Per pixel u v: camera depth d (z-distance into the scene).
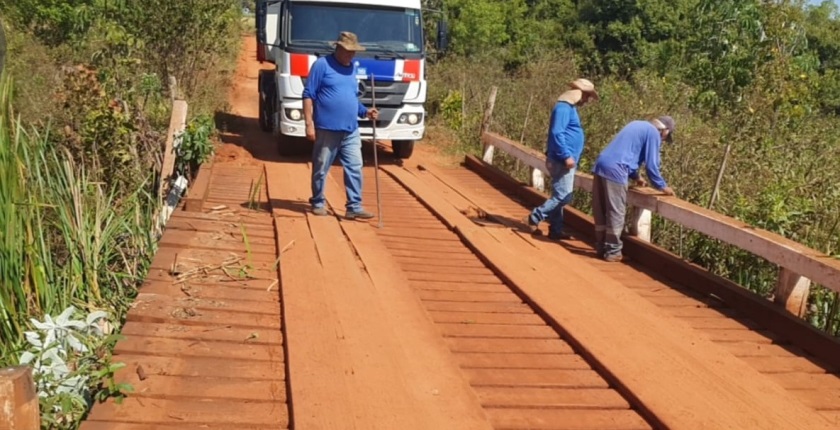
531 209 9.66
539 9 37.28
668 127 7.51
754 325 5.83
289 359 4.40
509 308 5.86
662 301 6.33
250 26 41.84
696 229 6.75
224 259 6.22
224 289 5.56
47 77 12.74
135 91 11.73
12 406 2.84
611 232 7.43
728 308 6.22
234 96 20.84
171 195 8.49
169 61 16.06
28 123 9.22
